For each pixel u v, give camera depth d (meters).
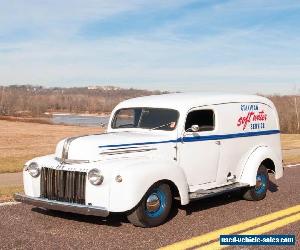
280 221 7.41
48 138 30.25
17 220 7.25
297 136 42.16
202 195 7.76
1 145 24.30
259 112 9.58
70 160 7.06
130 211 6.80
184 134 7.87
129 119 8.43
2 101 133.00
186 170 7.91
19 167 14.78
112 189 6.57
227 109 8.73
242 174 9.03
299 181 11.88
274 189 10.58
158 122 8.00
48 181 7.13
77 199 6.84
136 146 7.34
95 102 120.31
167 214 7.14
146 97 8.80
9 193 9.48
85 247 5.95
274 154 9.61
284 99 82.00
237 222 7.34
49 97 161.88
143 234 6.58
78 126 48.22
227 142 8.66
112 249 5.89
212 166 8.38
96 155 6.97
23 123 51.97
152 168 6.88
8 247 5.89
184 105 7.97
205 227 7.02
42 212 7.79
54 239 6.28
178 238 6.41
